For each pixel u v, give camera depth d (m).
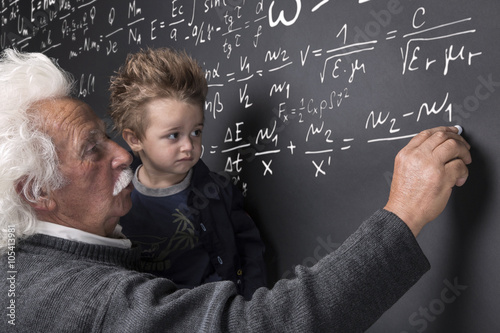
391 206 0.81
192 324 0.72
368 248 0.74
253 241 1.28
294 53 1.20
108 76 1.79
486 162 0.88
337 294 0.71
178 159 1.10
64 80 0.90
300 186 1.20
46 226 0.84
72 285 0.75
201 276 1.26
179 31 1.52
